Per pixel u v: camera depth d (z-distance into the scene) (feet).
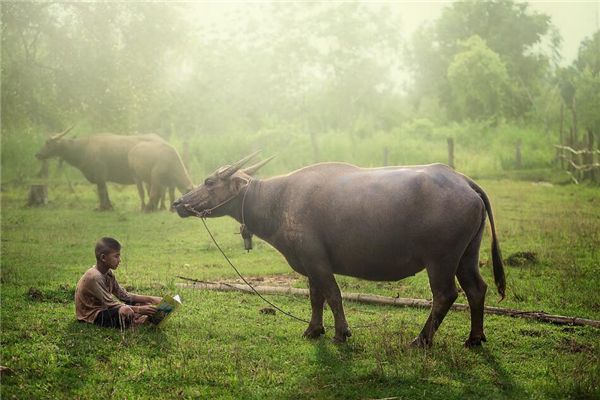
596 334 24.41
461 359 21.54
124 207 64.64
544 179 81.00
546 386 19.43
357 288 31.73
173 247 43.34
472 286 22.79
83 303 24.95
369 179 22.89
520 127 120.88
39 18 77.61
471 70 130.93
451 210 21.63
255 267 37.04
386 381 20.12
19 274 33.32
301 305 28.89
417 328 25.20
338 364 21.54
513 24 149.18
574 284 31.30
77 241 44.60
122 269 35.70
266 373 20.65
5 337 23.34
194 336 24.26
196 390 19.45
